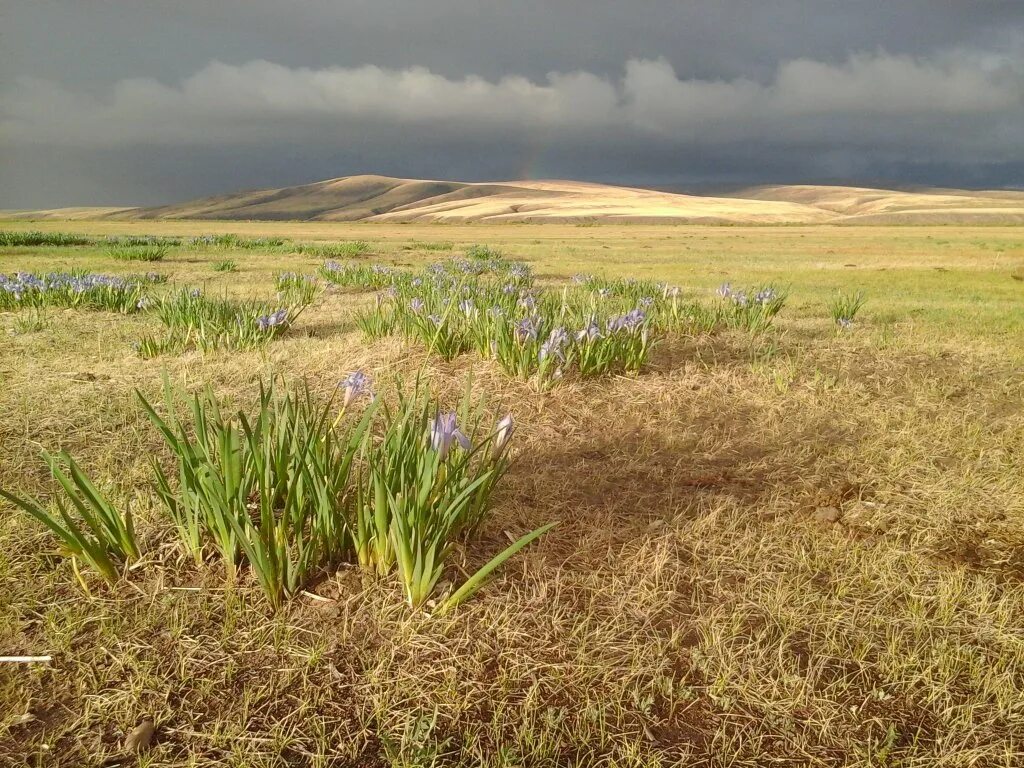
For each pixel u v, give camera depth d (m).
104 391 5.70
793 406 5.86
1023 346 8.52
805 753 2.24
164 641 2.62
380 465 3.06
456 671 2.52
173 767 2.08
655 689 2.49
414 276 13.91
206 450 3.10
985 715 2.39
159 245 26.41
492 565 2.76
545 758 2.16
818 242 42.41
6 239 25.48
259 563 2.73
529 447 4.77
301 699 2.38
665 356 7.57
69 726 2.22
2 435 4.56
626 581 3.13
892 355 7.91
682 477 4.34
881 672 2.60
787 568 3.29
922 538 3.61
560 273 18.66
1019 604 3.03
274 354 7.22
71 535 2.81
